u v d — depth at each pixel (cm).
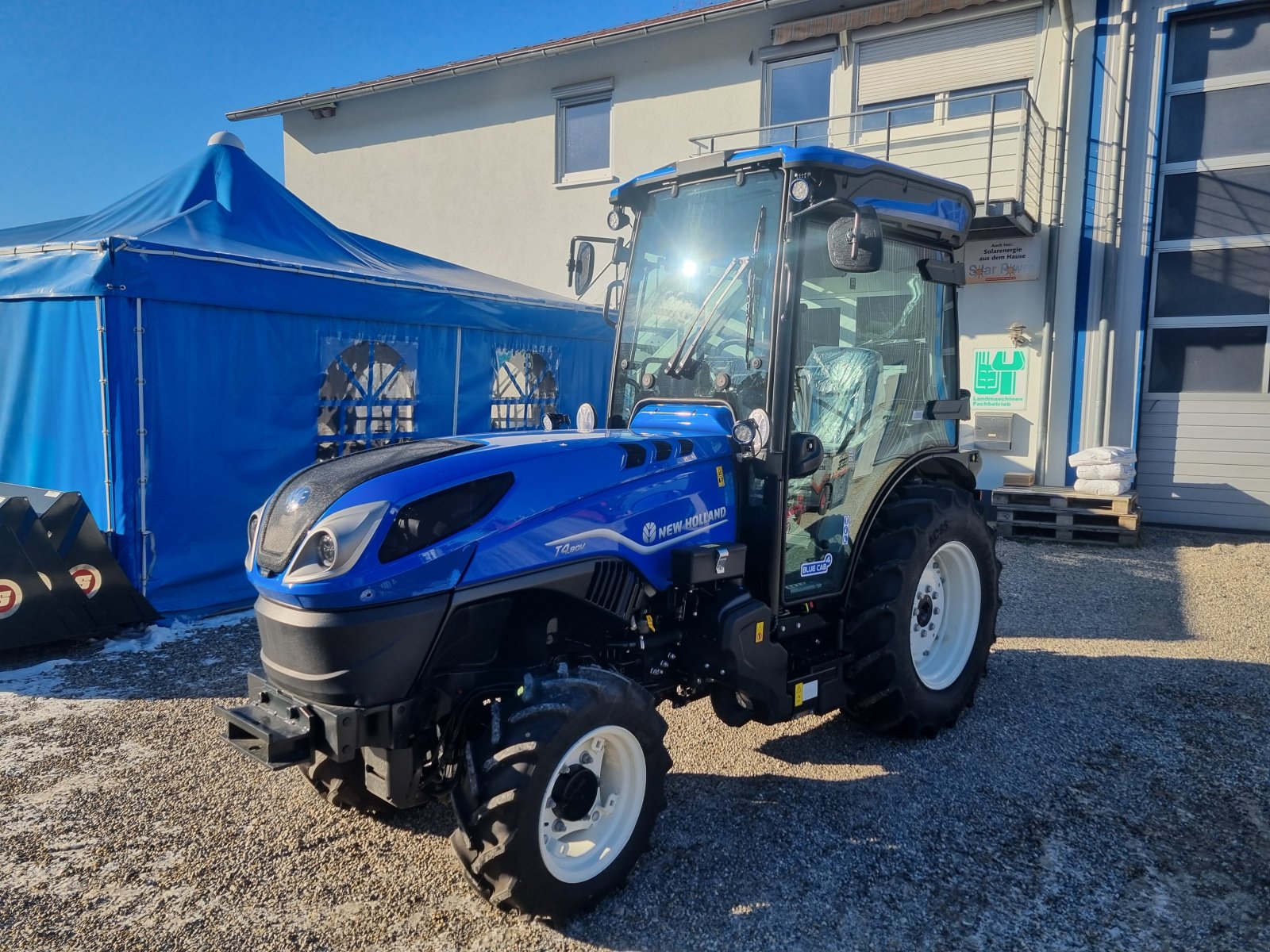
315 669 258
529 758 253
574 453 298
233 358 611
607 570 297
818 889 287
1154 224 916
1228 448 901
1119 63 905
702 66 1194
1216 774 368
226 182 764
